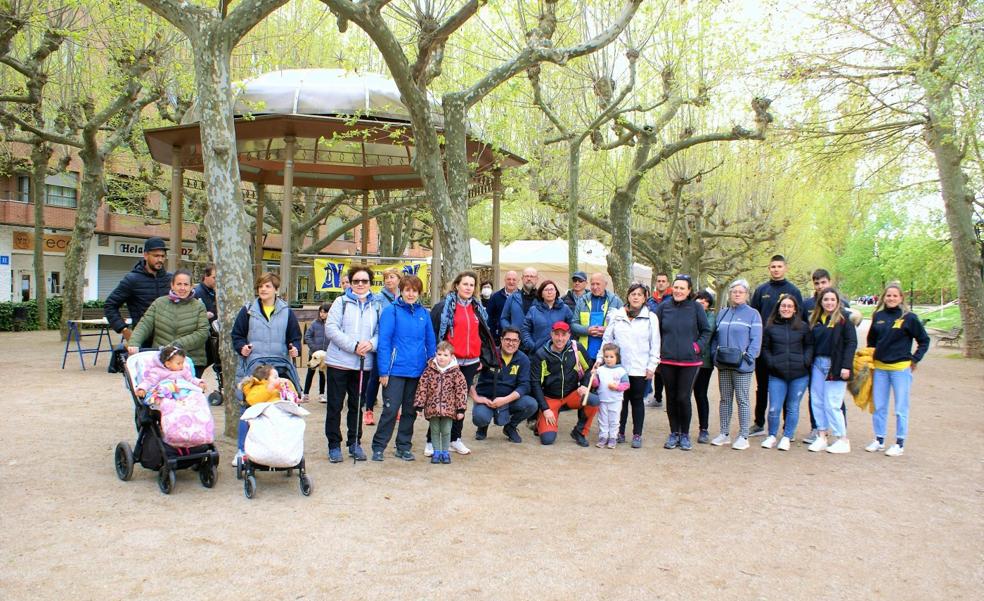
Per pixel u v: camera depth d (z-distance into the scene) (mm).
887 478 6617
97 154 17266
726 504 5637
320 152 16578
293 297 15023
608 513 5301
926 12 14562
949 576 4238
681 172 18766
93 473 6004
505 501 5531
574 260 13328
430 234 29016
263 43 18766
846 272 58688
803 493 6023
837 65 16906
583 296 9156
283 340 6309
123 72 15492
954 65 13016
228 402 7199
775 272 8430
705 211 24125
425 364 6816
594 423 9469
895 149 19703
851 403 11734
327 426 6691
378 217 24078
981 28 12961
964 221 19062
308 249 22203
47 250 29812
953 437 8742
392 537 4648
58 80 17891
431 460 6824
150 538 4496
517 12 12844
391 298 7180
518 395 7746
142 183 23641
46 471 6004
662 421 9656
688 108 18141
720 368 7996
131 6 14359
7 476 5809
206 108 7031
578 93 17031
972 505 5754
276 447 5379
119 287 7605
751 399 11984
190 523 4812
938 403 11641
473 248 23250
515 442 7934
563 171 19641
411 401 6836
